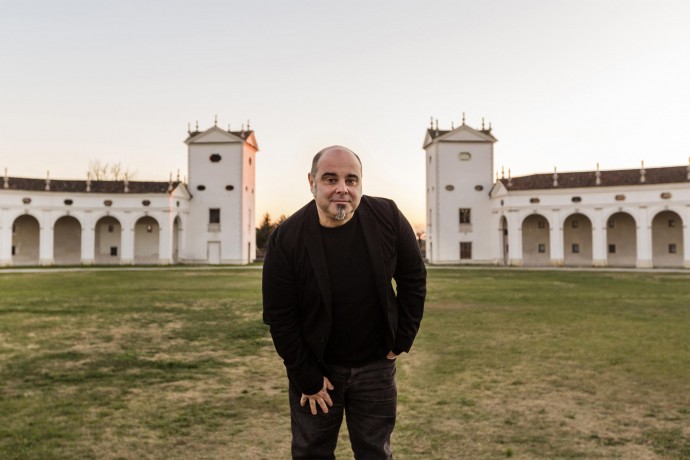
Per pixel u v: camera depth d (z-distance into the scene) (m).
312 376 3.34
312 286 3.26
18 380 9.38
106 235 65.88
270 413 7.59
